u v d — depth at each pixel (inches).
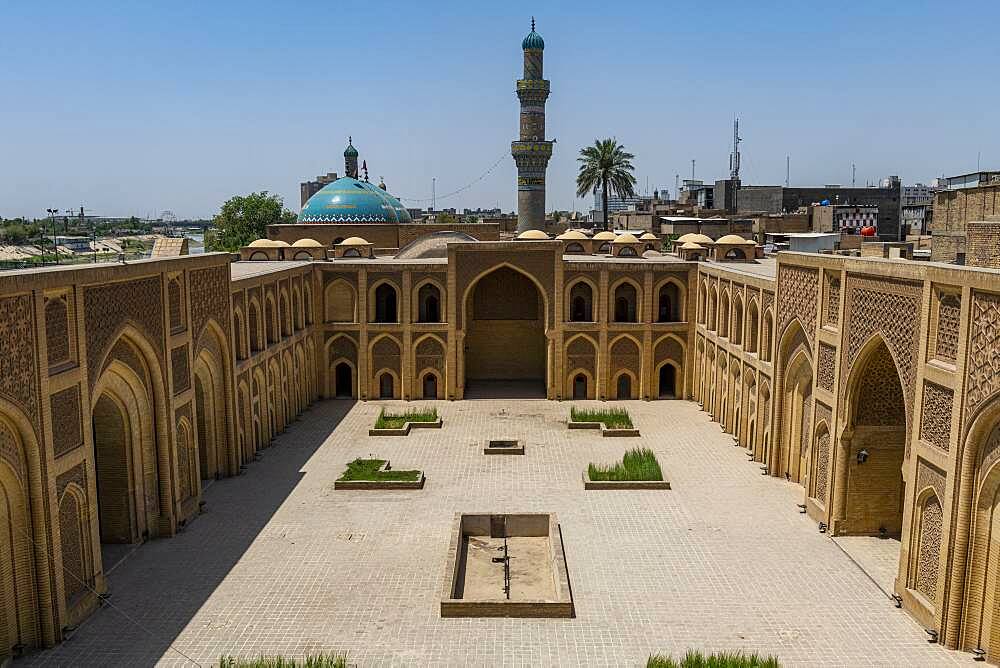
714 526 693.3
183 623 528.7
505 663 481.7
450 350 1193.4
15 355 470.6
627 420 1030.4
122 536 649.0
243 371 865.5
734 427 984.9
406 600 559.5
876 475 662.5
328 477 832.9
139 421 650.2
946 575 496.4
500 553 645.9
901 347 560.4
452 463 882.1
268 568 610.9
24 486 488.4
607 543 658.2
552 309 1187.9
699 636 512.7
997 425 459.2
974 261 685.9
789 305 779.4
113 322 587.8
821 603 555.5
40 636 498.0
